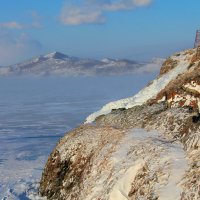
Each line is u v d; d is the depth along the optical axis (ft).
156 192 74.79
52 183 121.39
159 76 178.40
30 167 200.95
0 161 226.17
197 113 104.83
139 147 93.76
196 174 71.31
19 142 317.63
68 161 117.60
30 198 129.90
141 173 83.71
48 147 280.10
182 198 68.80
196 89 124.88
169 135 98.63
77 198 101.14
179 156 82.07
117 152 98.02
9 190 144.66
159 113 116.88
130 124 119.96
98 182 94.27
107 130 114.42
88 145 113.50
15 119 534.37
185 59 174.29
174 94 132.16
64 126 436.35
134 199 79.82
